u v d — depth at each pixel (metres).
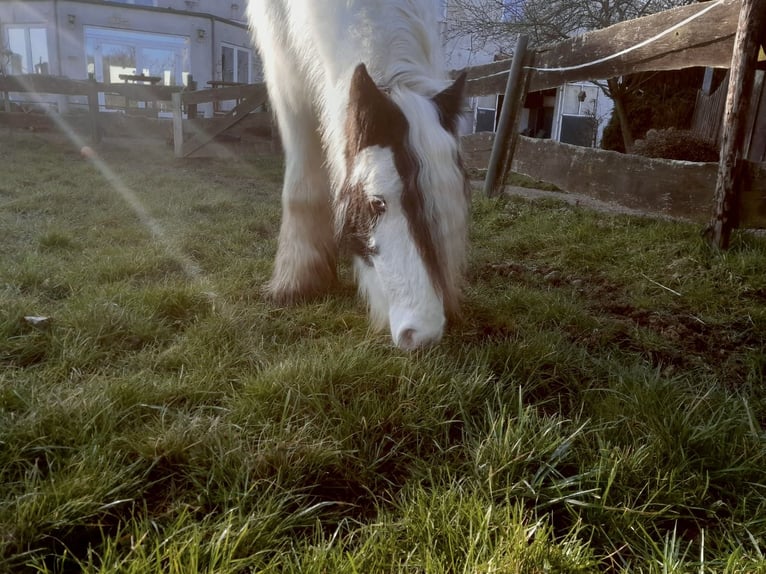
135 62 16.25
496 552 1.17
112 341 2.23
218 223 4.52
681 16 3.81
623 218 4.42
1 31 15.84
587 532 1.33
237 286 2.99
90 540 1.27
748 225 3.25
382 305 2.07
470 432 1.66
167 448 1.51
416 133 1.74
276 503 1.35
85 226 4.18
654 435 1.60
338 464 1.51
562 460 1.53
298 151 2.87
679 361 2.30
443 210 1.73
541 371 2.10
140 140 12.15
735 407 1.79
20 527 1.20
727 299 2.82
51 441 1.53
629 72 4.25
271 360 2.12
